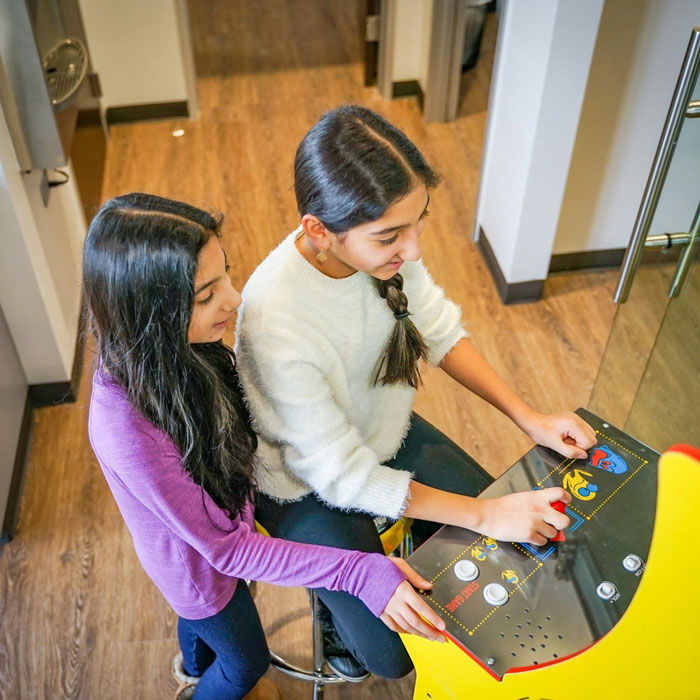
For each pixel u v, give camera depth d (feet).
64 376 7.88
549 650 3.40
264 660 4.83
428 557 3.79
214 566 4.01
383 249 3.70
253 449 4.26
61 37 8.76
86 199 9.89
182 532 3.86
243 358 4.10
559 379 8.32
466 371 4.91
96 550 6.81
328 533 4.37
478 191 9.80
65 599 6.46
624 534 3.81
